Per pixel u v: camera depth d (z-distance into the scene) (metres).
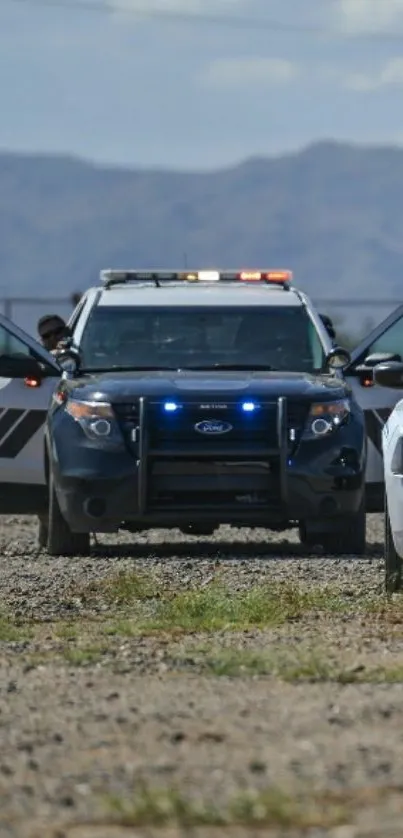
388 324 42.78
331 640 25.92
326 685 21.95
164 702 20.92
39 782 17.23
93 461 39.28
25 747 18.64
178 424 39.28
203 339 42.59
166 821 15.78
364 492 40.03
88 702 21.02
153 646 25.58
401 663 23.47
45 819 16.06
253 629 27.55
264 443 39.34
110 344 42.50
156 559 38.75
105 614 29.77
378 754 18.05
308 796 16.47
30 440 42.06
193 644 25.73
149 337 42.59
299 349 42.62
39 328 46.94
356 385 42.19
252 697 21.12
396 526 30.95
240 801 16.03
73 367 41.78
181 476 39.25
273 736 18.94
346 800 16.36
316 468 39.31
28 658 24.44
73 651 24.67
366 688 21.69
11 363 42.25
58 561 39.00
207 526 41.34
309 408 39.47
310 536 40.91
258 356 42.44
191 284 45.25
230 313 42.91
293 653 24.12
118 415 39.41
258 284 45.44
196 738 18.89
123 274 45.78
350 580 33.88
